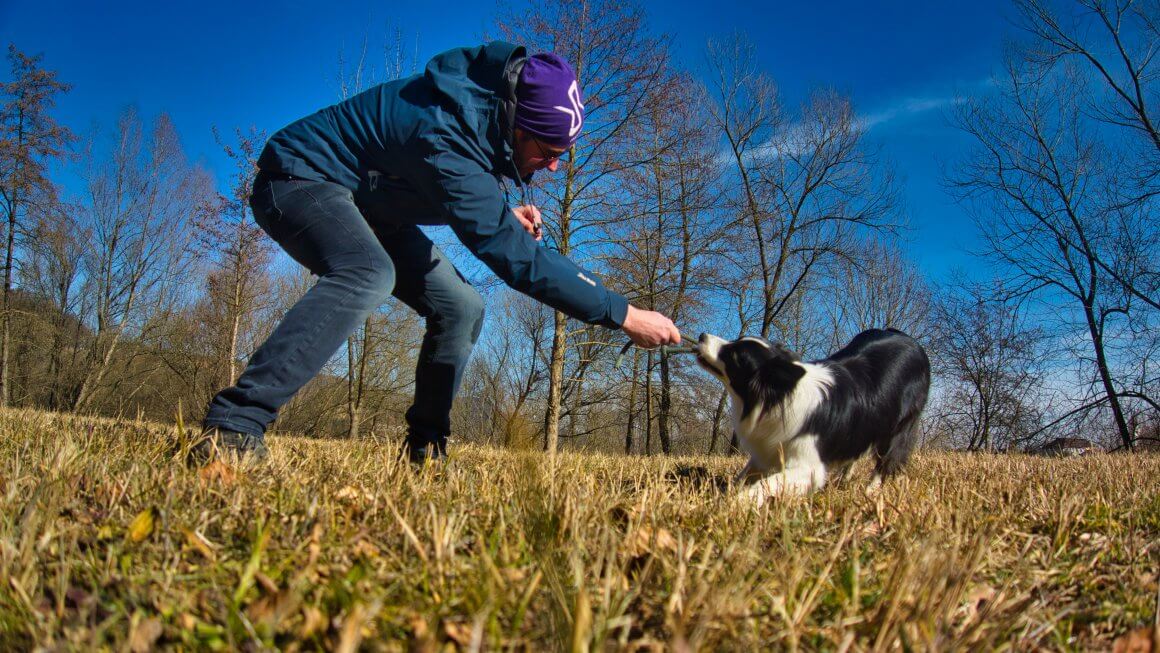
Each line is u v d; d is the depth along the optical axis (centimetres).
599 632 117
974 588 166
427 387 327
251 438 260
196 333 2611
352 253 266
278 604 123
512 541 175
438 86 250
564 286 261
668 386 2450
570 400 2608
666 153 1549
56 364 2709
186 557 153
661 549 171
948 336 2016
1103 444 1817
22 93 2494
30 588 128
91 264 2706
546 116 262
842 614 144
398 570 152
